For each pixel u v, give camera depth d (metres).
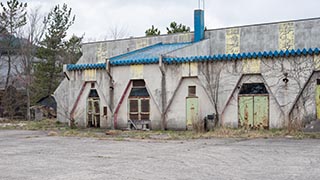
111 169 10.16
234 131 20.03
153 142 17.11
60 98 32.00
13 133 23.97
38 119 39.66
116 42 30.92
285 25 24.33
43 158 12.56
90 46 32.16
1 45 45.19
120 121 25.84
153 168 10.20
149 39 29.56
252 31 25.33
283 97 20.56
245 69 21.59
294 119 20.08
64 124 30.48
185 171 9.70
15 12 45.06
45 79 44.56
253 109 21.56
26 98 43.25
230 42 25.97
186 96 23.52
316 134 18.05
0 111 42.31
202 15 27.14
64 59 45.91
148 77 24.59
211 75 22.50
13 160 12.27
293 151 12.98
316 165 10.14
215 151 13.44
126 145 16.11
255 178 8.66
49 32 45.91
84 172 9.80
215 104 22.30
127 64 25.30
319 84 19.92
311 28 23.61
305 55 20.05
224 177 8.85
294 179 8.45
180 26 42.00
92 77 27.16
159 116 24.34
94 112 27.30
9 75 44.75
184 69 23.33
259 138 17.72
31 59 45.34
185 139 18.14
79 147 15.66
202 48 25.78
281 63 20.64
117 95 25.86
